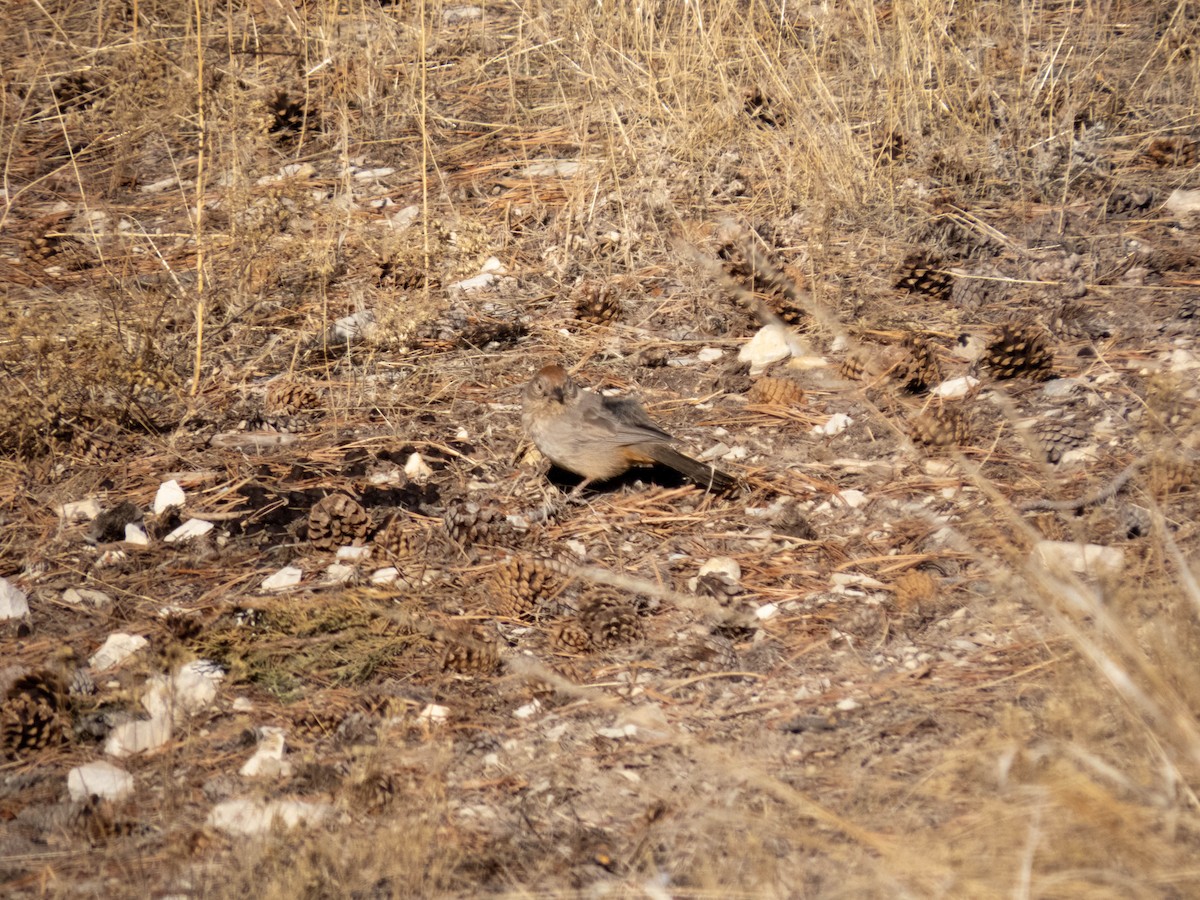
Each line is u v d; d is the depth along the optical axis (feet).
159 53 70.79
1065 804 24.25
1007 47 74.02
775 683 33.22
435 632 36.01
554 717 32.50
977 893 22.91
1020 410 45.52
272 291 58.29
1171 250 55.88
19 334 47.70
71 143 74.43
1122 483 39.24
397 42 81.66
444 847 27.55
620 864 26.78
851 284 55.67
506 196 65.36
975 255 57.21
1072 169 63.26
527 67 78.59
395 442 46.91
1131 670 27.40
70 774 30.73
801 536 39.83
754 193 63.26
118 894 26.68
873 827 26.55
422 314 54.08
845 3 76.59
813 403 47.83
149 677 34.30
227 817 28.94
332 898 25.88
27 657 35.78
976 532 38.50
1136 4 81.10
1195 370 46.19
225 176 65.05
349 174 68.95
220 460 46.01
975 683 31.86
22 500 43.47
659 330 54.03
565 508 42.55
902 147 65.36
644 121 68.03
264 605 37.19
